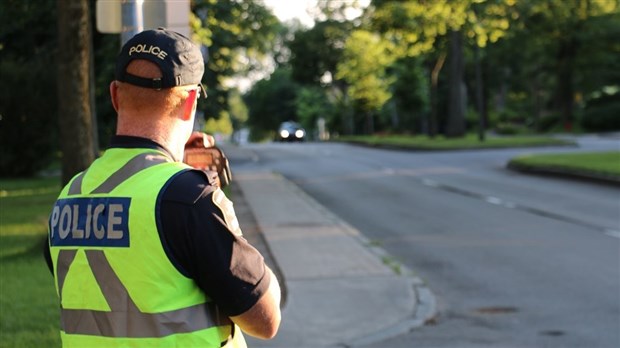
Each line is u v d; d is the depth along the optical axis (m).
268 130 105.50
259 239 12.80
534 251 11.55
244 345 2.39
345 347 6.80
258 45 32.06
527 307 8.38
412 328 7.48
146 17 6.30
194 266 2.12
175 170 2.19
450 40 44.91
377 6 27.70
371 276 9.73
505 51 65.00
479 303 8.62
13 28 24.52
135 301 2.11
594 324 7.61
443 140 42.47
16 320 6.88
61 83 10.58
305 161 33.72
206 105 31.70
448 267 10.62
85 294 2.17
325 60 75.06
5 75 26.36
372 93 60.69
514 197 18.34
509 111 84.44
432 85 48.50
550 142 37.91
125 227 2.12
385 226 14.66
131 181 2.18
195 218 2.10
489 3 24.78
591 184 20.25
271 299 2.24
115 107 2.38
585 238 12.56
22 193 20.56
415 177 24.25
